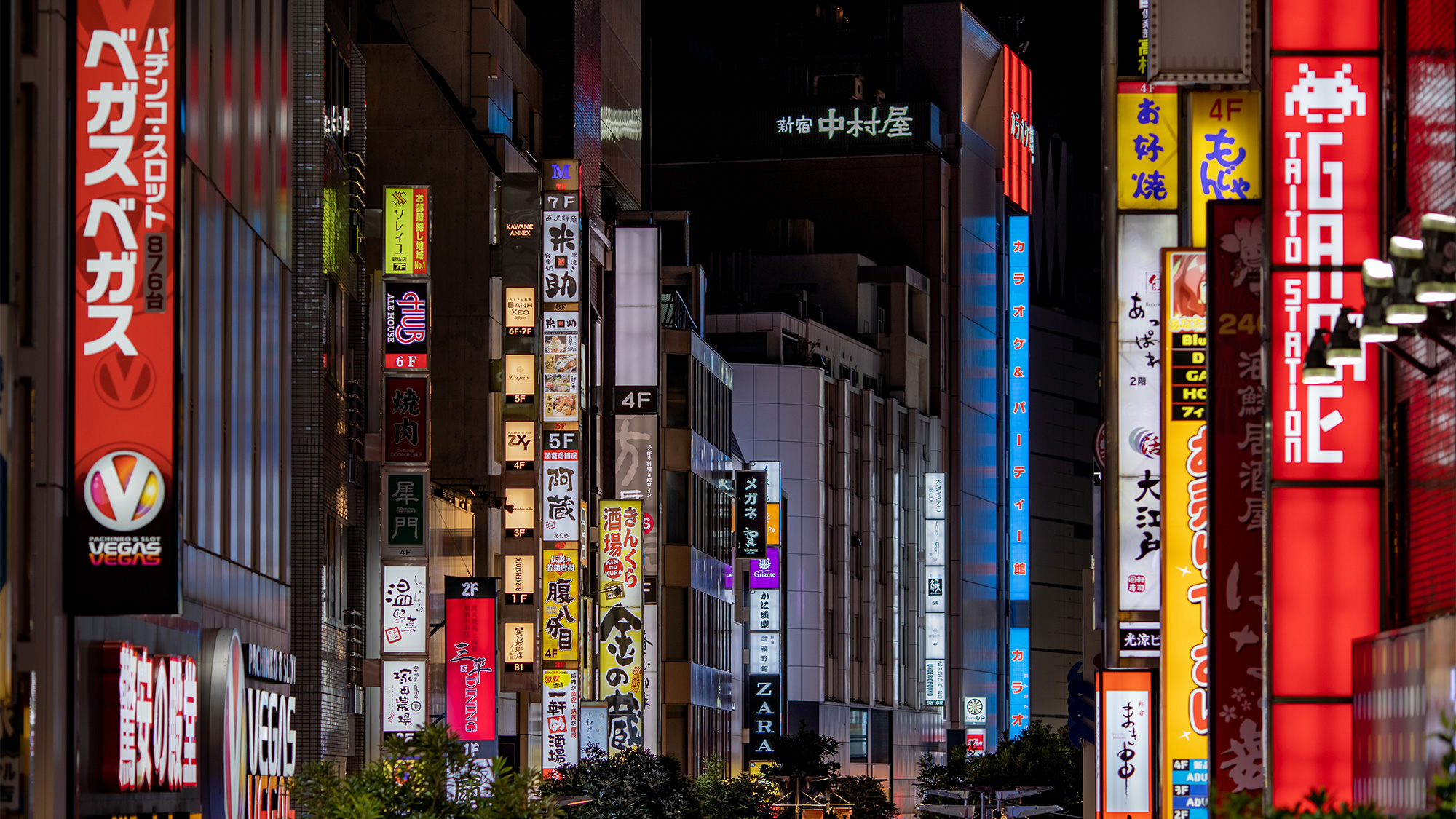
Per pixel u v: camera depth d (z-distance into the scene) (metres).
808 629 153.38
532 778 37.00
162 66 34.38
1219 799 22.53
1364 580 29.20
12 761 31.94
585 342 85.69
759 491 132.50
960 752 130.25
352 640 61.75
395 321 63.00
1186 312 39.88
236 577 46.44
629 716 87.44
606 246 103.19
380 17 83.31
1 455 31.97
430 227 63.22
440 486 70.94
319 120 55.31
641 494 106.31
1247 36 35.41
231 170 46.59
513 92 89.38
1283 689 29.11
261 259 50.38
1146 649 41.03
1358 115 29.77
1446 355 26.17
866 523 165.62
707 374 117.50
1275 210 29.75
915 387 185.50
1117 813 42.16
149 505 33.44
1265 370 29.62
